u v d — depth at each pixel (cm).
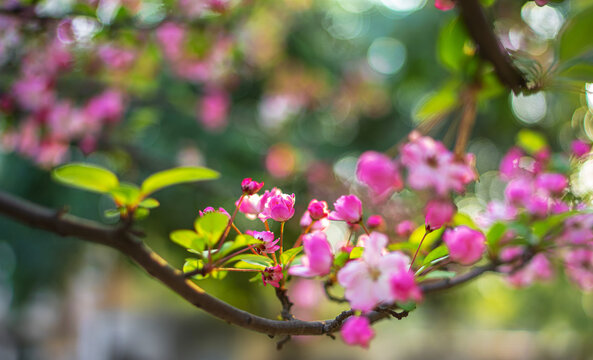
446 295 364
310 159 255
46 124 142
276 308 264
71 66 136
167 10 122
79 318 343
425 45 288
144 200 73
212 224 72
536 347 384
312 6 269
